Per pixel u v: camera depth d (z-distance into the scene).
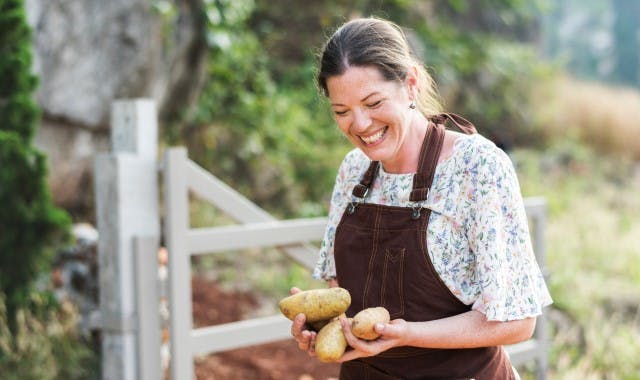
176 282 3.05
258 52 7.68
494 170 1.79
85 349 3.89
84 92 5.11
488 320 1.75
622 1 31.19
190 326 3.10
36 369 3.72
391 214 1.89
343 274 1.98
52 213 4.14
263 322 3.33
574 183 10.32
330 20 8.28
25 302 3.99
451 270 1.83
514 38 14.17
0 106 4.15
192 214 6.26
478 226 1.78
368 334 1.72
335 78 1.76
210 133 7.03
